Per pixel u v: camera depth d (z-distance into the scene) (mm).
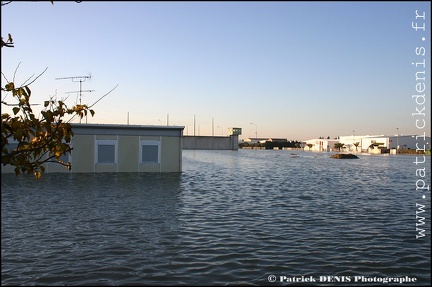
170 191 22719
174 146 34031
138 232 12633
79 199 18922
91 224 13633
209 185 26938
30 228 12906
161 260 9875
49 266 9312
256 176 36312
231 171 42344
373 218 15781
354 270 9469
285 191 24641
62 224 13555
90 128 31969
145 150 33281
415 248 11398
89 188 22969
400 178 36031
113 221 14164
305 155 105000
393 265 9875
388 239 12391
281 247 11242
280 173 40688
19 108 3846
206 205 18234
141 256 10164
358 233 13141
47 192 21125
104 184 24969
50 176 29297
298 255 10523
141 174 31938
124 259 9898
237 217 15469
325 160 75000
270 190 25078
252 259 10094
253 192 23844
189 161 63250
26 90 3842
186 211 16500
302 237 12453
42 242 11297
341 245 11602
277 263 9836
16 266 9273
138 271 9078
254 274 9031
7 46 3801
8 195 19922
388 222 15008
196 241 11695
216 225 13930
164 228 13266
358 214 16625
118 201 18578
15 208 16375
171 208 17141
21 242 11258
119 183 25703
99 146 32188
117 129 32562
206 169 44531
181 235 12375
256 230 13289
